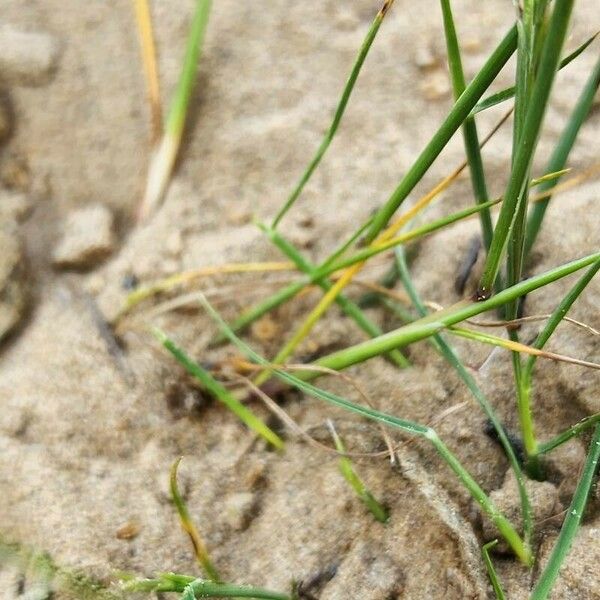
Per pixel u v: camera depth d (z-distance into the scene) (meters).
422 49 0.39
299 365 0.34
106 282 0.38
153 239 0.38
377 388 0.35
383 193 0.38
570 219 0.35
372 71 0.39
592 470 0.31
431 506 0.33
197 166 0.39
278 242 0.36
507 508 0.33
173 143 0.39
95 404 0.36
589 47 0.38
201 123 0.39
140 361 0.36
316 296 0.37
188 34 0.40
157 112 0.39
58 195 0.39
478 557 0.32
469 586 0.32
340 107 0.34
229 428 0.35
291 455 0.35
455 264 0.36
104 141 0.39
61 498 0.35
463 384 0.34
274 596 0.32
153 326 0.37
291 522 0.34
